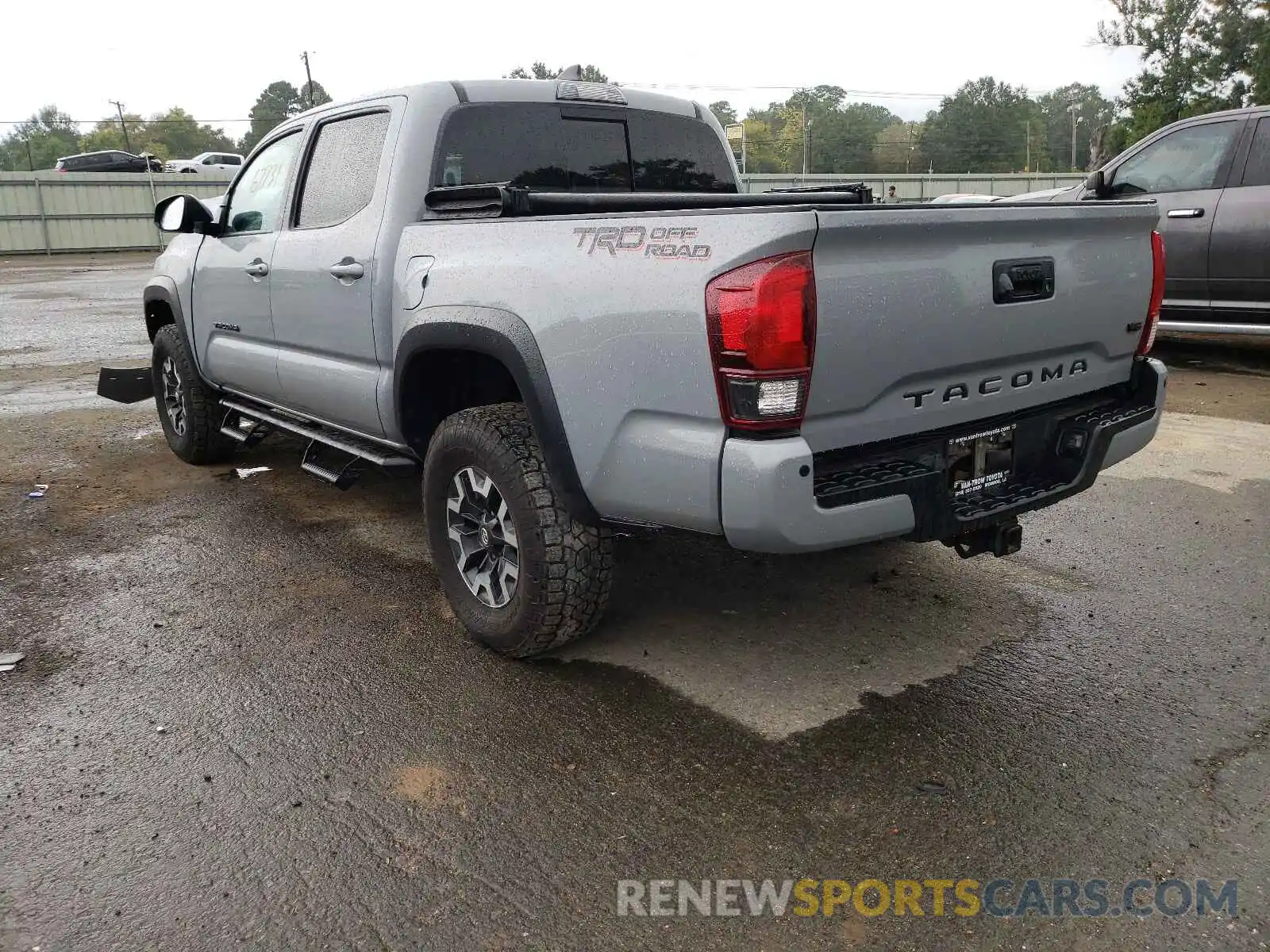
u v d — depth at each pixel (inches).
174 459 249.8
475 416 133.0
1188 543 178.4
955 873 94.7
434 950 86.2
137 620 153.9
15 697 130.6
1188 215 319.6
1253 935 86.5
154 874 96.0
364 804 106.4
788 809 104.3
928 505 112.1
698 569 169.0
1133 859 96.0
